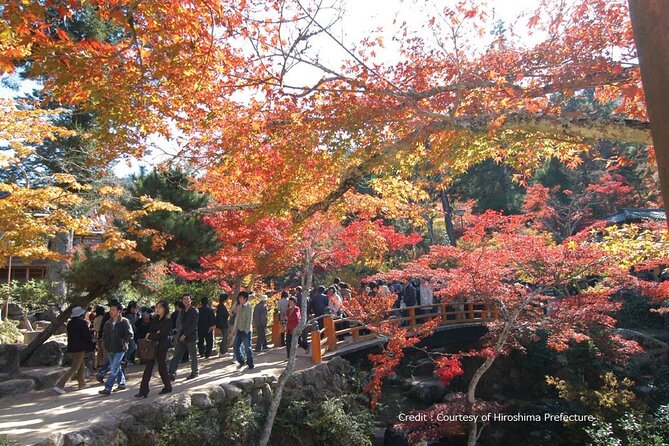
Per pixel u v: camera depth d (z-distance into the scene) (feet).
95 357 38.58
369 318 33.40
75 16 40.63
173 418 24.09
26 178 29.40
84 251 38.40
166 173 35.78
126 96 16.06
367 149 18.04
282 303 44.09
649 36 6.14
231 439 25.90
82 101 17.85
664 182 5.88
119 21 14.87
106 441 20.59
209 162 22.70
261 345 41.60
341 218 28.71
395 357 31.17
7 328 46.60
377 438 38.96
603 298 33.63
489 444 40.50
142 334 37.76
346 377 36.70
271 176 21.30
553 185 77.51
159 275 51.29
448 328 49.57
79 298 36.81
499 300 32.89
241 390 28.09
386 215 29.86
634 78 16.33
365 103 17.78
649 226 27.86
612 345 39.55
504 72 18.04
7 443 18.28
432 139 20.06
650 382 43.80
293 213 24.43
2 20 13.83
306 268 31.45
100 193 34.30
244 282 54.39
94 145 33.32
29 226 25.35
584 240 31.78
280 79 18.43
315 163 19.42
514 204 77.46
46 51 14.28
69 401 26.66
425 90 18.84
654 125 6.07
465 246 55.36
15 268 76.74
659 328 56.54
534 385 46.42
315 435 29.73
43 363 35.04
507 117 16.80
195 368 31.73
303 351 40.55
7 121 28.50
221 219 33.99
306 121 18.31
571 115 16.56
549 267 31.65
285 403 29.86
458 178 79.36
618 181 67.36
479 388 49.26
